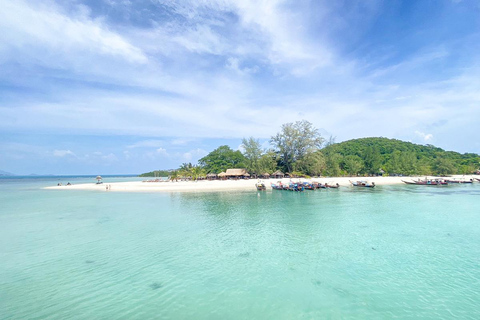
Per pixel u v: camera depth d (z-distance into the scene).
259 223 21.38
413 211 25.48
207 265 12.87
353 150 112.94
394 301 9.42
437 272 11.66
